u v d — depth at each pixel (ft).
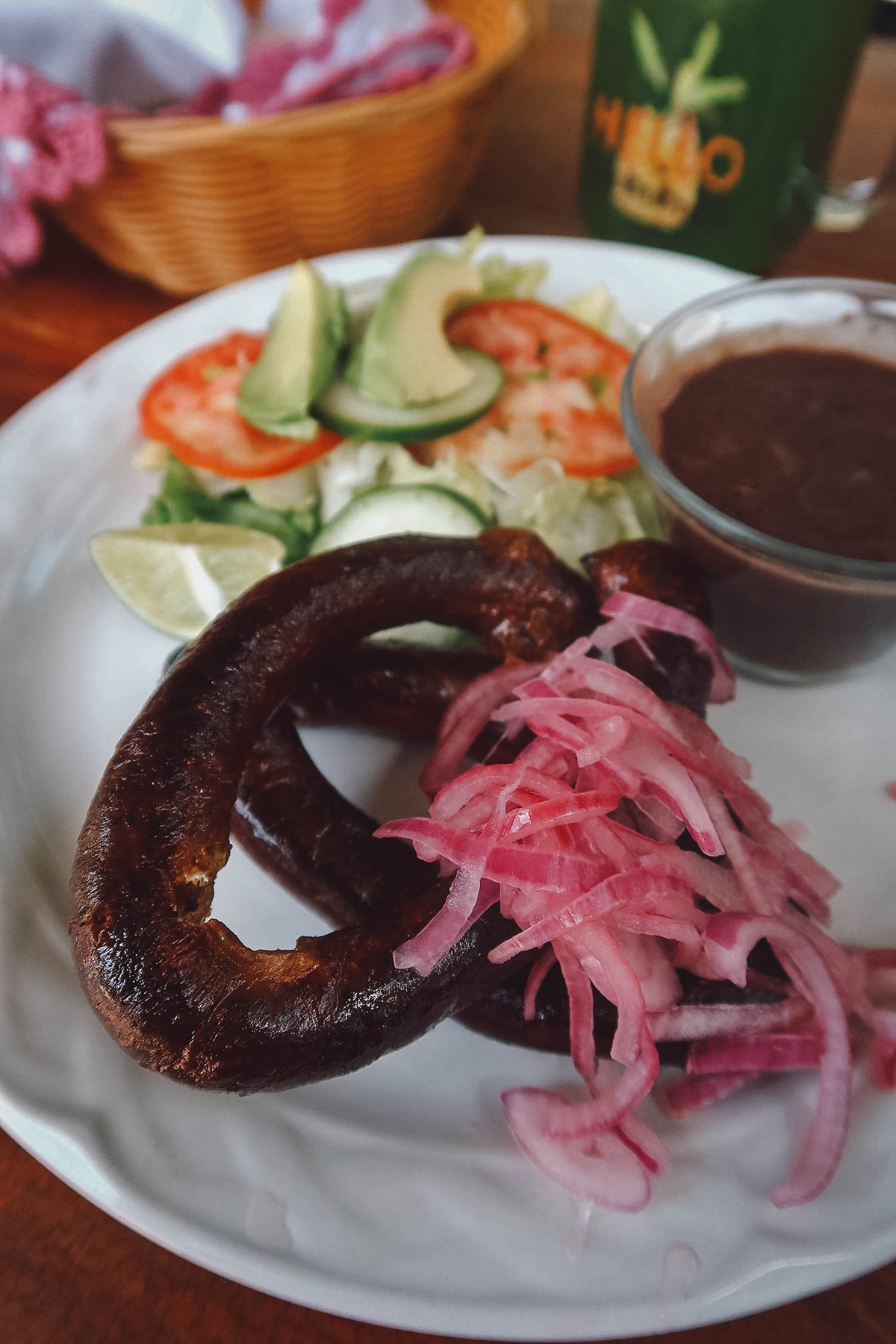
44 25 0.96
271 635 0.62
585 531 0.85
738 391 0.77
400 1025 0.53
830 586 0.67
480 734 0.70
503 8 1.15
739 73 0.90
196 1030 0.49
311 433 0.82
